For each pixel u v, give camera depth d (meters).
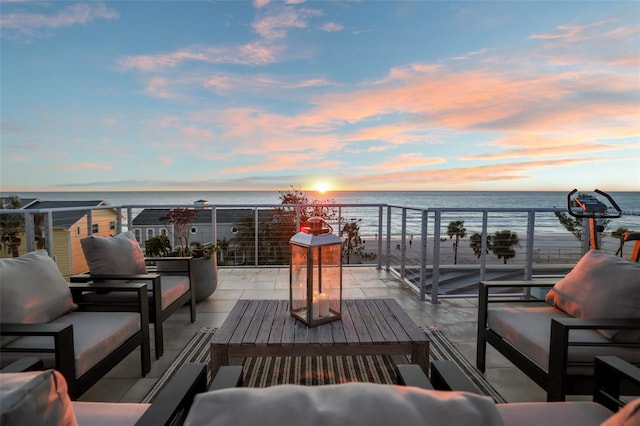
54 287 1.73
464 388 0.85
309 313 1.80
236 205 4.55
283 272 4.50
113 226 3.96
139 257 2.47
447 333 2.55
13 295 1.48
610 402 1.04
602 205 2.77
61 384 0.53
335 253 1.91
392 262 4.60
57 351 1.31
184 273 2.84
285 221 4.83
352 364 2.10
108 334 1.61
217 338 1.67
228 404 0.43
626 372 0.98
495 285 1.94
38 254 1.78
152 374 1.96
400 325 1.83
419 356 1.65
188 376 0.92
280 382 1.91
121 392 1.78
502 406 1.04
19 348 1.39
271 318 1.94
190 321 2.79
